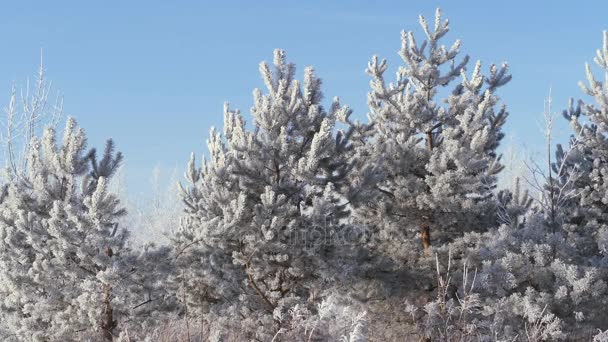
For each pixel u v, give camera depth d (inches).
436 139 670.5
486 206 612.7
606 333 386.6
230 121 573.3
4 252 433.7
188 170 610.9
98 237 405.1
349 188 526.9
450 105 661.3
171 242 561.6
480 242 581.3
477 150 607.5
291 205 499.2
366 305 591.8
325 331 386.9
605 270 444.1
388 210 630.5
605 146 691.4
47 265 409.4
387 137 671.8
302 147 527.8
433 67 667.4
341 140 539.8
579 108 716.7
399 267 610.9
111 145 462.9
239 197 486.0
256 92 540.7
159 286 446.3
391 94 659.4
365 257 575.8
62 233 399.9
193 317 558.6
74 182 443.2
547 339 418.9
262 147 510.3
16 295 424.2
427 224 629.6
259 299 515.2
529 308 404.2
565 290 416.5
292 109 519.8
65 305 425.7
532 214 513.3
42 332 415.2
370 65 664.4
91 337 410.3
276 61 546.6
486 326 427.5
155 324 439.2
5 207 456.4
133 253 426.6
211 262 517.7
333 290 537.0
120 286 404.2
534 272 437.1
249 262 505.4
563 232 605.0
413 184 621.9
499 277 436.8
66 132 441.4
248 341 482.9
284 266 513.0
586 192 664.4
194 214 584.4
